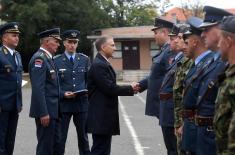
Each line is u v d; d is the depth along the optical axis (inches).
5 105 281.9
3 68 283.3
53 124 267.1
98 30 1519.4
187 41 195.3
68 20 1456.7
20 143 371.6
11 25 286.4
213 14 174.7
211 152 178.4
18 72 289.6
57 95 270.4
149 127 456.1
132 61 1499.8
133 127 456.8
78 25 1487.5
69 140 385.1
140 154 327.6
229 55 142.6
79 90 308.0
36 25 1397.6
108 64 261.0
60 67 309.1
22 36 1397.6
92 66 261.9
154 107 272.5
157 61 269.1
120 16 1813.5
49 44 268.1
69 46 313.4
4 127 283.3
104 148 266.1
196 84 188.4
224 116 142.2
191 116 191.9
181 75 216.4
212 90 177.3
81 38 1505.9
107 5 1705.2
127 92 265.1
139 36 1450.5
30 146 358.9
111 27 1668.3
